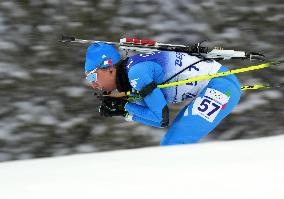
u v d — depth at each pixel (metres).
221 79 13.54
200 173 7.93
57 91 26.12
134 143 24.22
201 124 13.48
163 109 13.02
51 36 28.14
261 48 28.03
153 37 28.61
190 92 13.62
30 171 8.82
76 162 9.15
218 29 29.06
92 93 26.00
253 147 9.27
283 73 26.58
